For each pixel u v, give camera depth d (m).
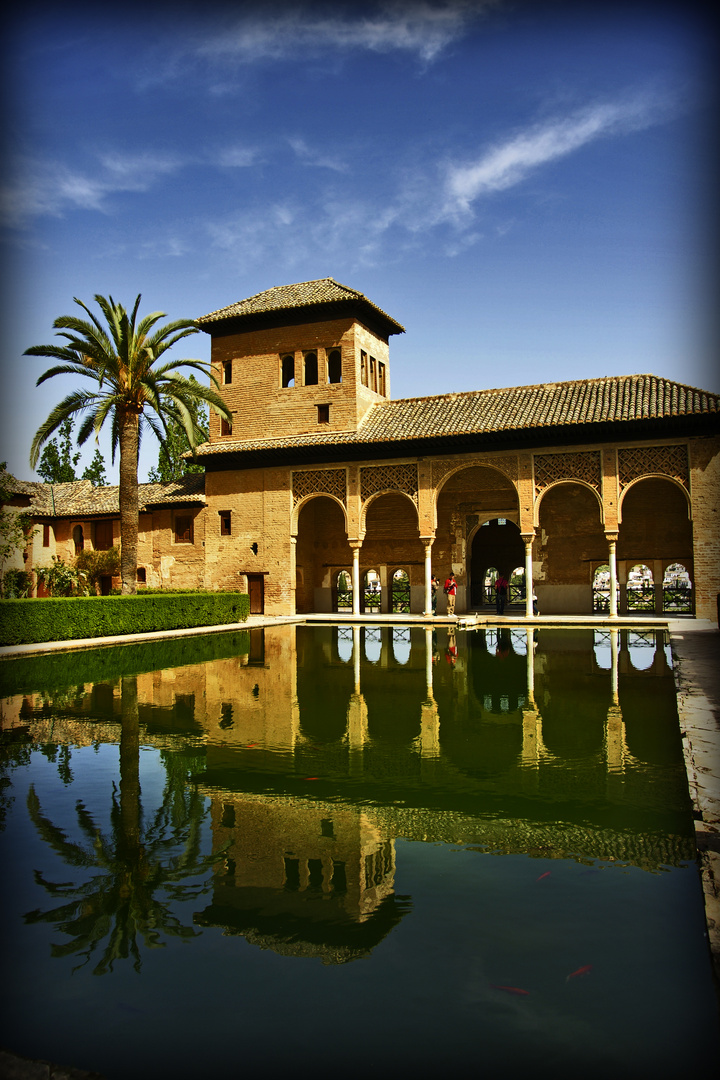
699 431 20.62
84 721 8.56
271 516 26.02
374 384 27.58
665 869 4.34
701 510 20.53
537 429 21.70
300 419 26.25
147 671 12.76
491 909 3.88
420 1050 2.81
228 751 7.17
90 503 30.09
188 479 29.36
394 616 24.30
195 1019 3.04
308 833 5.00
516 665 13.17
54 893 4.16
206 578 27.00
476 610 27.53
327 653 15.55
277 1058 2.77
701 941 3.53
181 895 4.10
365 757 6.92
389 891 4.10
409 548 27.31
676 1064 2.69
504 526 28.77
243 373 27.31
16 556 25.88
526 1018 2.97
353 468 24.77
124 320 20.27
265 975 3.35
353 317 25.67
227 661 14.19
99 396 21.02
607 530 21.48
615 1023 2.93
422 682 11.34
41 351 19.88
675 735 7.66
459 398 25.41
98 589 29.16
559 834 4.92
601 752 7.02
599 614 25.70
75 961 3.47
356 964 3.38
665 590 24.97
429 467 23.66
